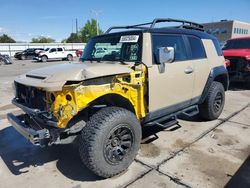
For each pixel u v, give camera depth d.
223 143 4.26
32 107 3.34
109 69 3.26
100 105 3.31
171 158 3.76
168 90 4.02
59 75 3.00
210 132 4.75
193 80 4.56
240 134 4.64
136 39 3.74
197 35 4.89
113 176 3.32
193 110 4.91
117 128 3.17
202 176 3.28
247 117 5.62
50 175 3.42
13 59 36.88
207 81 4.98
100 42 4.28
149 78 3.63
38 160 3.86
